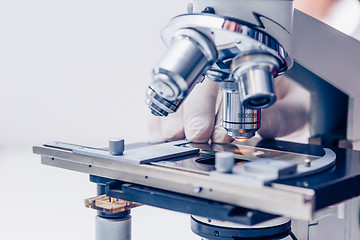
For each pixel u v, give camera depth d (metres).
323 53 1.07
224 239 0.84
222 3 0.80
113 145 0.84
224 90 0.90
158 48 3.35
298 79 1.18
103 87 3.53
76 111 3.58
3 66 3.60
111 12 3.43
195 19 0.79
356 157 0.94
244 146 1.04
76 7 3.47
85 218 1.77
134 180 0.80
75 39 3.51
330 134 1.18
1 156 3.14
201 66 0.77
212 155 0.92
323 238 1.04
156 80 0.74
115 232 0.92
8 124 3.62
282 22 0.82
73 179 2.47
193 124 1.09
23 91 3.61
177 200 0.71
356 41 1.08
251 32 0.78
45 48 3.56
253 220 0.64
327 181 0.71
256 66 0.76
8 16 3.55
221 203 0.68
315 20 1.06
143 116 3.49
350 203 1.01
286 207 0.60
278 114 1.20
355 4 1.09
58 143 0.98
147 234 1.52
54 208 1.92
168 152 0.89
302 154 0.93
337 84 1.09
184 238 1.47
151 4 3.32
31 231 1.61
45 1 3.50
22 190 2.24
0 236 1.57
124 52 3.46
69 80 3.56
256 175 0.67
